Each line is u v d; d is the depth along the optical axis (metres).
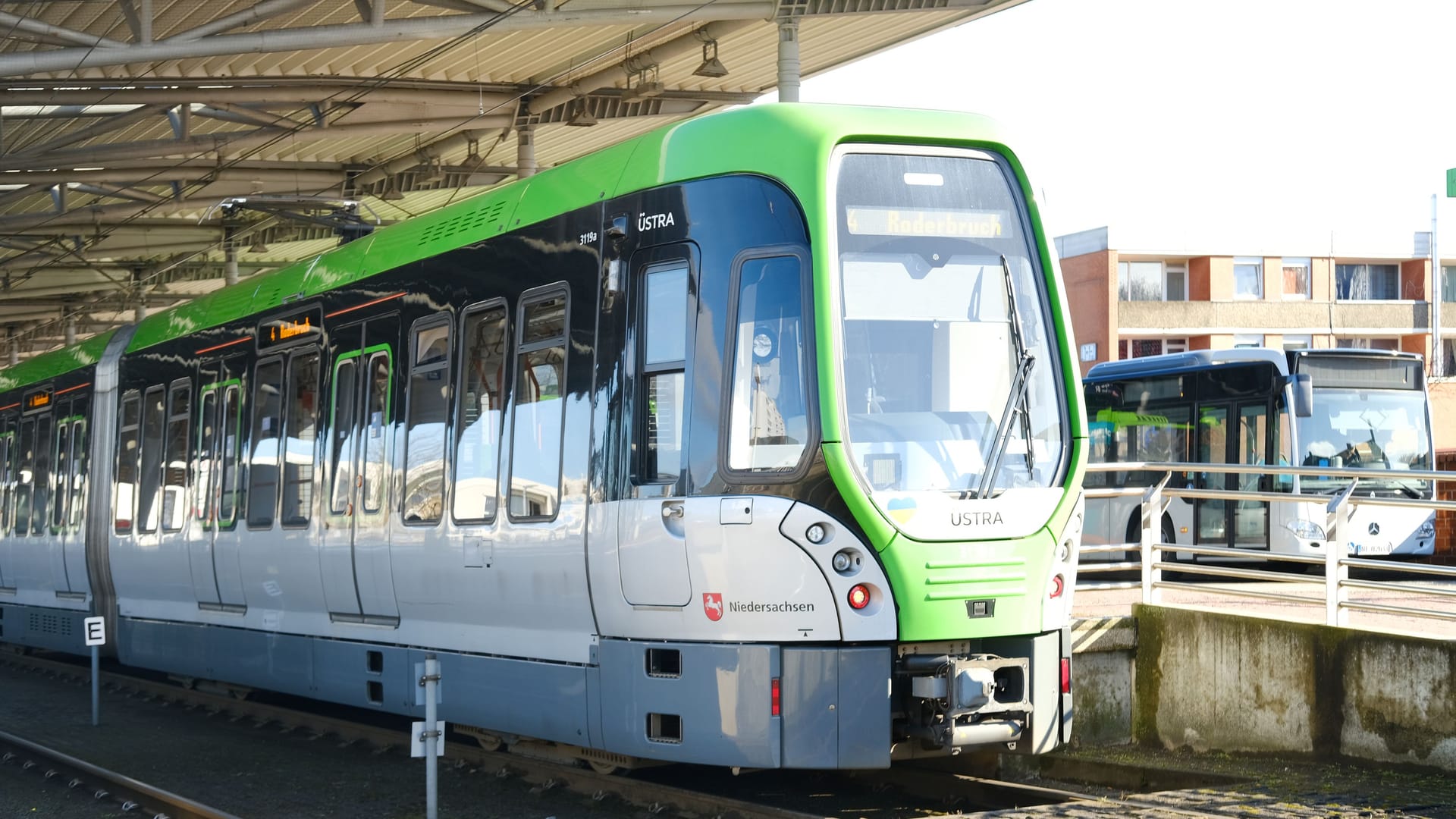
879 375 8.31
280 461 13.00
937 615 8.24
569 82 25.41
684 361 8.65
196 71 22.27
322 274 12.77
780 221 8.39
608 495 8.99
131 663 16.28
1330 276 59.25
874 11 20.44
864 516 8.05
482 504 10.17
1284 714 10.12
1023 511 8.52
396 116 25.14
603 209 9.33
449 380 10.71
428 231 11.33
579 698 9.27
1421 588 9.41
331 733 12.89
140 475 16.22
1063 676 8.78
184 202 29.23
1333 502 10.20
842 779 10.11
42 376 19.75
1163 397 22.45
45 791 11.12
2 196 28.27
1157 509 11.51
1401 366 21.33
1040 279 8.95
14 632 20.16
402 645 11.21
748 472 8.29
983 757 10.53
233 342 14.18
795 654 8.13
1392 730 9.40
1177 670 10.99
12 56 16.86
